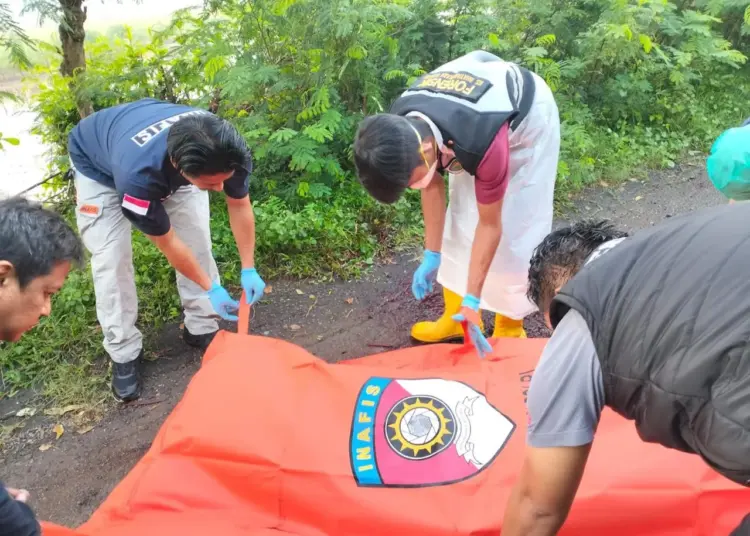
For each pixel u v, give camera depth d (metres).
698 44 5.74
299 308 3.37
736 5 6.14
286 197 3.94
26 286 1.18
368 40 3.93
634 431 1.89
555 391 1.14
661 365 1.02
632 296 1.06
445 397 2.02
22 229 1.17
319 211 3.87
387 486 1.77
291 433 1.88
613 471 1.77
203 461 1.85
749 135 1.95
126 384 2.71
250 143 3.82
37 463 2.41
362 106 4.24
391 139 1.69
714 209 1.13
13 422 2.61
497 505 1.72
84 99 3.65
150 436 2.54
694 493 1.74
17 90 4.05
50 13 2.83
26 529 1.14
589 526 1.71
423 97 1.98
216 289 2.51
